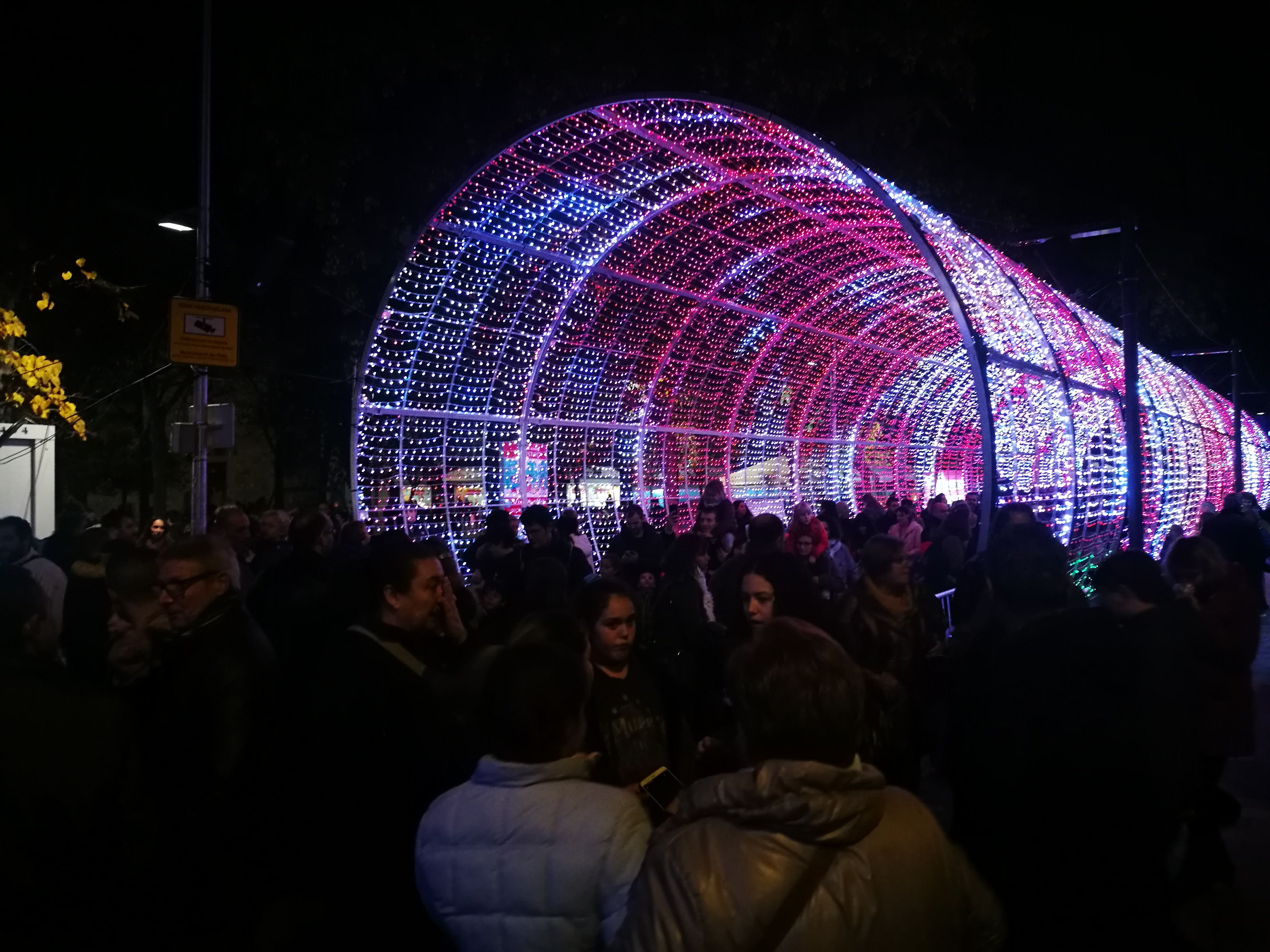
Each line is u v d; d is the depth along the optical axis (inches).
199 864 146.3
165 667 153.6
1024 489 961.5
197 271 512.7
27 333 855.1
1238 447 1222.9
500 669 106.3
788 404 938.7
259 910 147.6
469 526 550.6
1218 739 208.8
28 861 128.6
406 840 141.8
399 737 143.7
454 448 548.1
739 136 434.0
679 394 762.2
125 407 1006.4
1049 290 559.5
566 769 102.6
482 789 103.0
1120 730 139.3
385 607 156.3
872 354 1010.7
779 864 78.2
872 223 603.2
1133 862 138.6
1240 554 350.3
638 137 442.0
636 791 140.1
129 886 137.5
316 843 141.4
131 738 135.6
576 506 655.1
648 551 451.8
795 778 80.2
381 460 496.1
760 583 181.5
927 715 198.7
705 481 813.9
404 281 468.8
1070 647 142.4
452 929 100.2
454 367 523.5
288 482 1031.0
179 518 946.1
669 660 217.3
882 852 80.7
